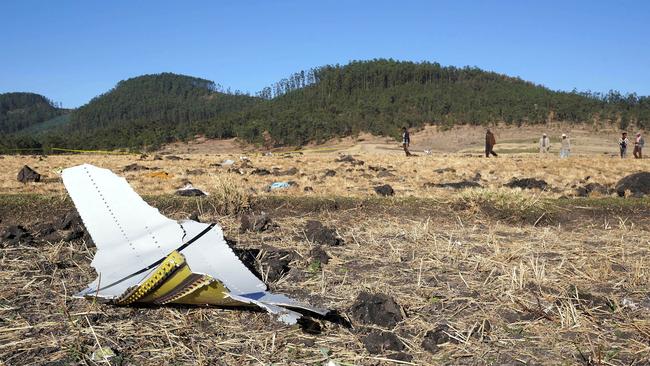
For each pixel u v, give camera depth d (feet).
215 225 12.69
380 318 10.88
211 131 281.13
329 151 181.98
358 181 34.96
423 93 303.68
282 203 22.31
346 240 17.69
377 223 20.11
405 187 31.35
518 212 20.83
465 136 225.35
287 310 9.85
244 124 278.67
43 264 14.35
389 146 206.18
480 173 42.75
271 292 11.53
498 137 219.41
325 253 15.35
